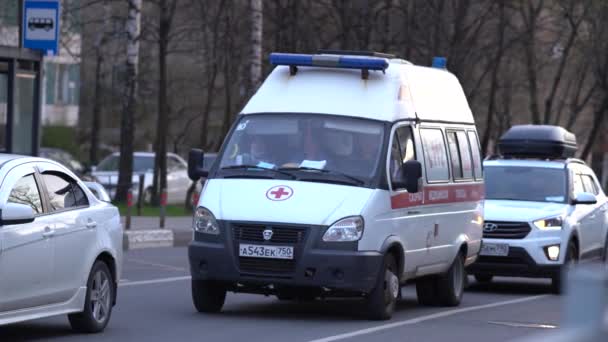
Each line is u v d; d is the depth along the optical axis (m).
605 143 118.31
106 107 131.38
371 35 89.19
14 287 23.52
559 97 119.00
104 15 92.75
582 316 9.76
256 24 76.12
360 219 29.27
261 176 30.59
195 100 125.50
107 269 27.52
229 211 29.78
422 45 87.50
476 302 38.09
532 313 34.56
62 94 147.12
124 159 82.00
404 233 31.41
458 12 87.12
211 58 95.25
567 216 42.47
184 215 79.00
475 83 100.31
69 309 25.70
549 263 41.34
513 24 97.56
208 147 135.50
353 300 36.44
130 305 33.25
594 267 10.20
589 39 95.56
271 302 35.34
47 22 57.88
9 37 61.03
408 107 32.78
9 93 58.31
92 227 26.67
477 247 37.97
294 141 31.30
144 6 110.56
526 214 41.69
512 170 45.25
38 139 60.00
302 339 26.52
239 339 26.39
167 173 99.25
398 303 36.84
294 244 29.05
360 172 30.39
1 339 25.78
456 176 35.88
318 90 32.25
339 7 85.38
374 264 29.47
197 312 31.75
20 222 23.53
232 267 29.47
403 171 30.97
